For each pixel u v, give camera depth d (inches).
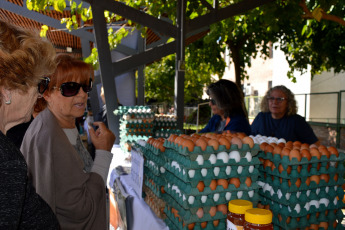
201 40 357.7
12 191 23.4
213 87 110.3
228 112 108.7
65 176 49.4
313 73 415.5
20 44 30.1
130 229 88.7
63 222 48.9
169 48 176.2
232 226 49.8
